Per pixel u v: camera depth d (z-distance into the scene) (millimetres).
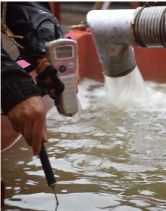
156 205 1929
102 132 2887
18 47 2143
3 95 1739
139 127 2955
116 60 3334
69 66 1991
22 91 1743
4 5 2082
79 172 2275
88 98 3672
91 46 4266
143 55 4152
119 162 2402
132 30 3014
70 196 2012
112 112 3289
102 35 3232
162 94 3600
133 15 3018
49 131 2920
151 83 4098
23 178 2211
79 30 4359
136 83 3518
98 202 1955
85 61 4266
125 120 3104
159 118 3125
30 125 1728
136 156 2484
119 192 2055
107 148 2607
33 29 2225
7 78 1743
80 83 4121
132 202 1955
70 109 2000
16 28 2256
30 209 1904
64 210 1890
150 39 2934
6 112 1753
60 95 1979
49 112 3344
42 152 1926
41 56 2092
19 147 2635
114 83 3512
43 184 2139
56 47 1969
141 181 2172
